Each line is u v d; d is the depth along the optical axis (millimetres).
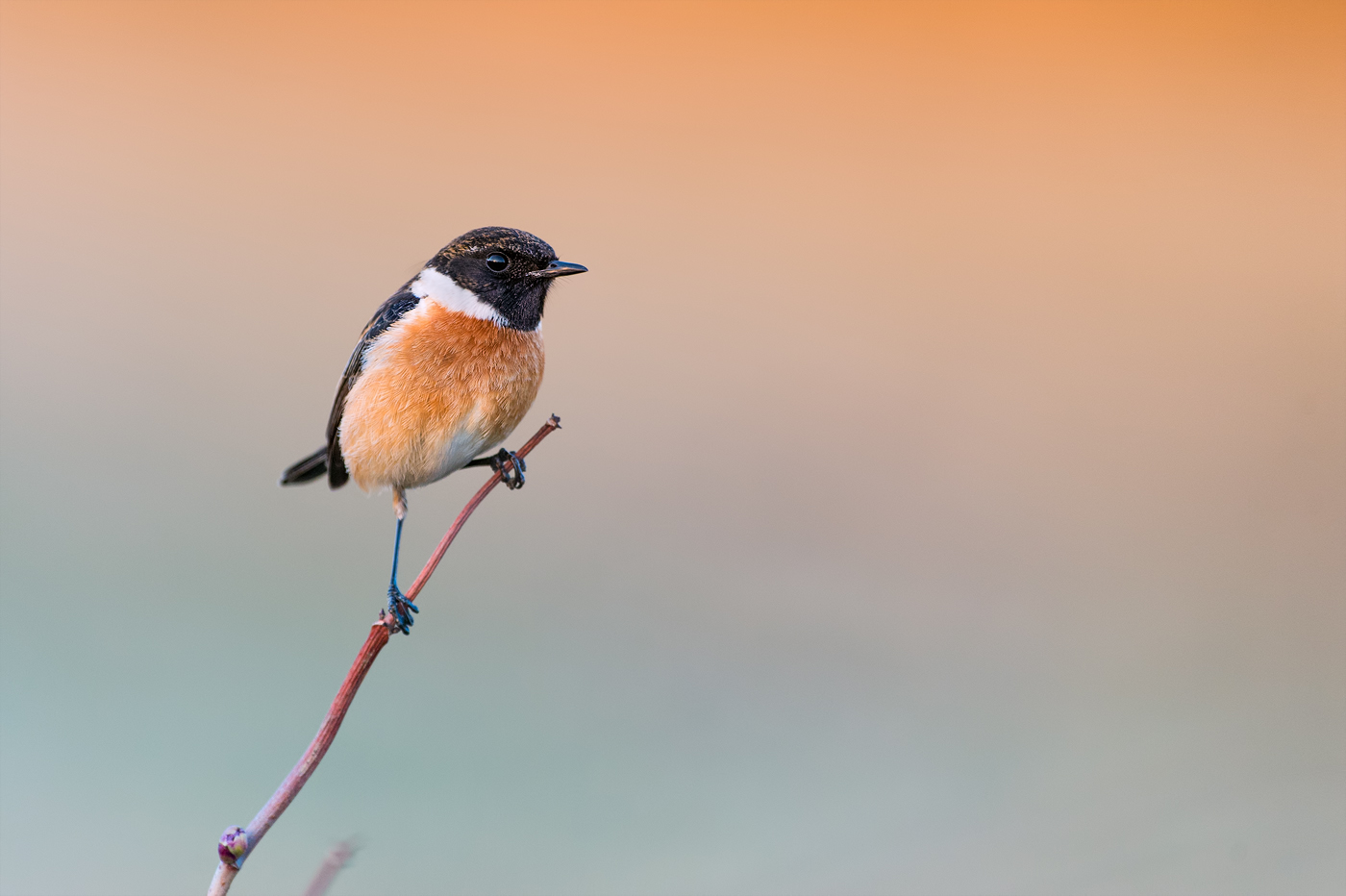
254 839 3305
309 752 3469
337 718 3557
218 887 3240
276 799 3387
